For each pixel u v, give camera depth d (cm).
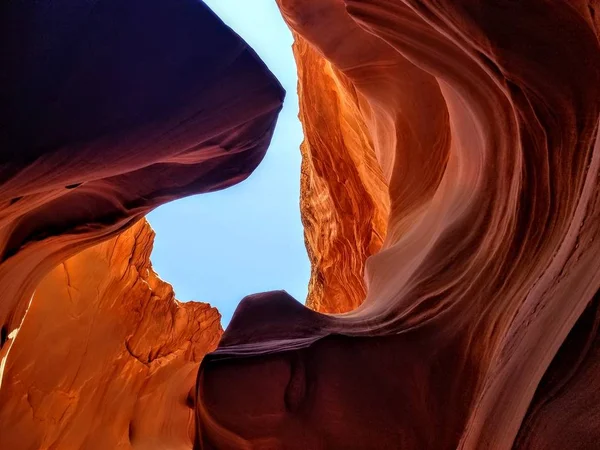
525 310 357
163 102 395
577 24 335
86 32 382
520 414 293
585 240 291
